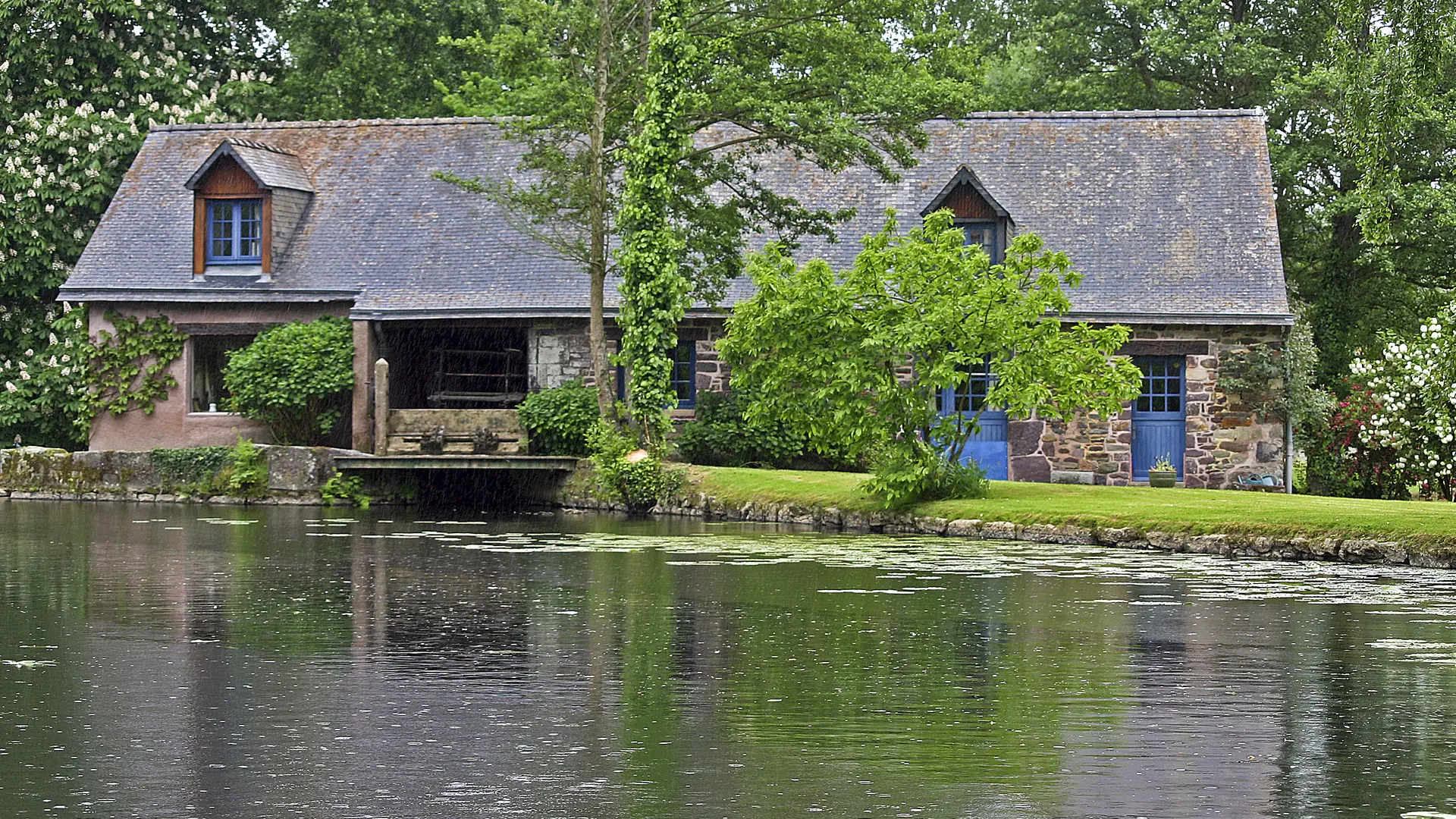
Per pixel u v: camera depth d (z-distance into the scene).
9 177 34.38
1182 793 8.39
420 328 31.03
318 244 31.81
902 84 26.41
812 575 17.06
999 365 22.02
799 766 8.92
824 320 22.14
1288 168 33.81
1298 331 30.92
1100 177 31.12
